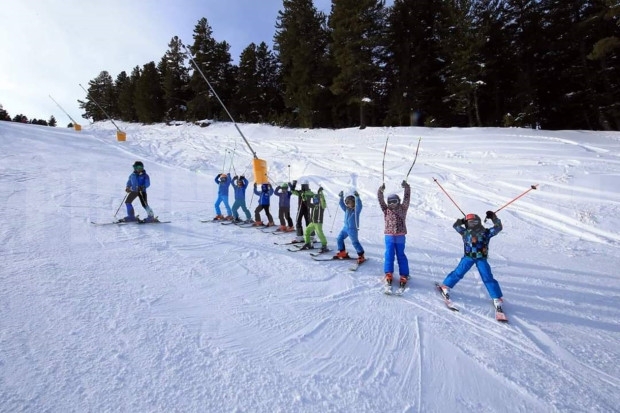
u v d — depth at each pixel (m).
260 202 9.28
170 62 44.12
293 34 30.95
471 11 24.05
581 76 25.77
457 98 26.39
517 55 27.33
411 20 27.98
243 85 39.31
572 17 25.69
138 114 46.28
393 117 27.80
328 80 30.72
